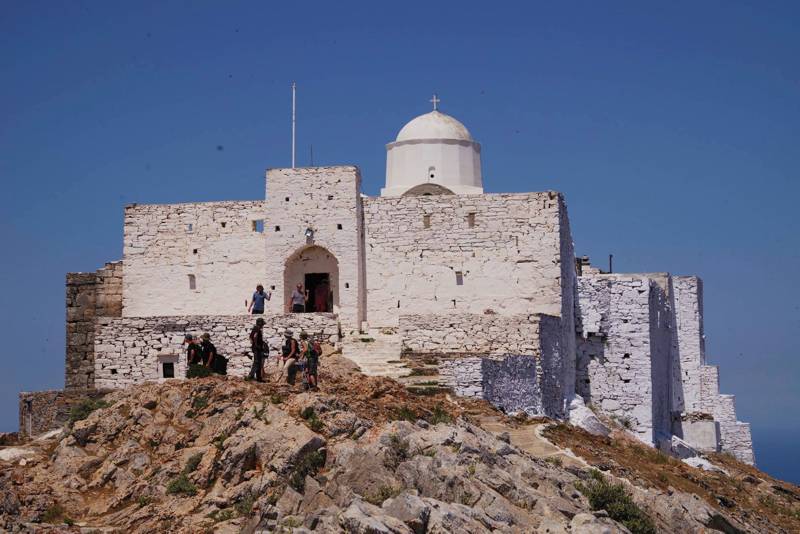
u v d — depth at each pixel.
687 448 78.88
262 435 49.47
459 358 62.03
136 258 73.69
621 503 47.72
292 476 47.03
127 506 49.75
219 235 73.25
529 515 44.97
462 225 71.94
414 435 48.94
